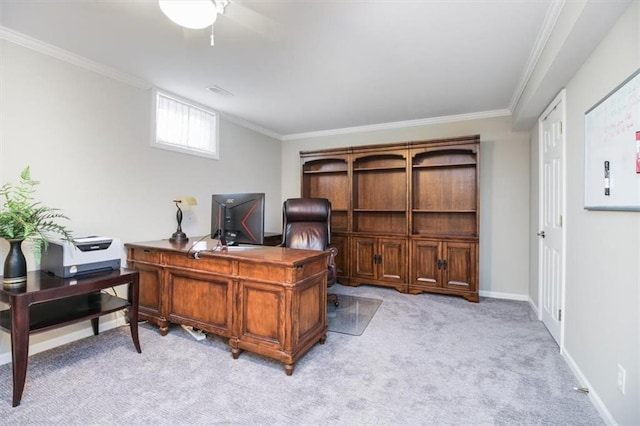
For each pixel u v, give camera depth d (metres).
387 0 1.84
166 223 3.41
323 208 3.60
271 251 2.56
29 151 2.36
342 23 2.09
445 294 4.01
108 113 2.86
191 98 3.59
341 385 1.98
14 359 1.77
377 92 3.37
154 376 2.07
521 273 3.88
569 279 2.29
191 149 3.69
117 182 2.94
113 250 2.48
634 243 1.45
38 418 1.65
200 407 1.75
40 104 2.42
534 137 3.52
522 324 3.02
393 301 3.77
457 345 2.55
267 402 1.80
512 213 3.92
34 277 2.20
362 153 4.49
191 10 1.69
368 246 4.41
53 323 1.98
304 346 2.26
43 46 2.39
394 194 4.60
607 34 1.70
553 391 1.92
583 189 2.04
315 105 3.80
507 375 2.10
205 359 2.31
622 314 1.55
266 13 1.98
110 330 2.84
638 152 1.40
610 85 1.68
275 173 5.29
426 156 4.32
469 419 1.66
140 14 2.02
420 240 4.06
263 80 3.07
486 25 2.10
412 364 2.24
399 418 1.67
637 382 1.42
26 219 2.07
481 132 4.06
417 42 2.33
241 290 2.32
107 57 2.62
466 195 4.16
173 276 2.71
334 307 3.55
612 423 1.60
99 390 1.90
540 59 2.39
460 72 2.85
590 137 1.90
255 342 2.24
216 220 2.76
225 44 2.39
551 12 1.92
